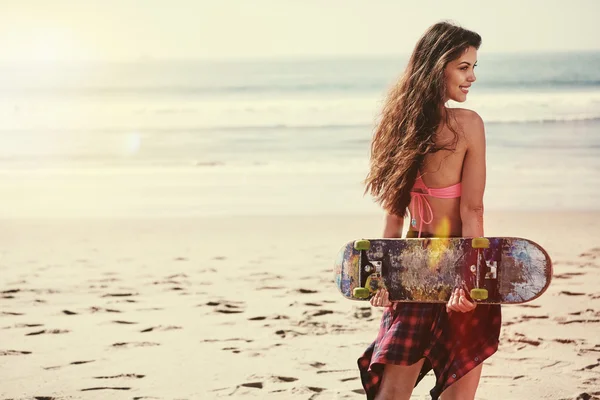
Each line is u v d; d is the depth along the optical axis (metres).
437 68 3.97
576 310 7.75
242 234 13.25
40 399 5.49
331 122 28.77
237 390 5.61
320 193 17.59
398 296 3.95
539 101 30.59
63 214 15.98
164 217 15.33
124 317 7.88
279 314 7.83
